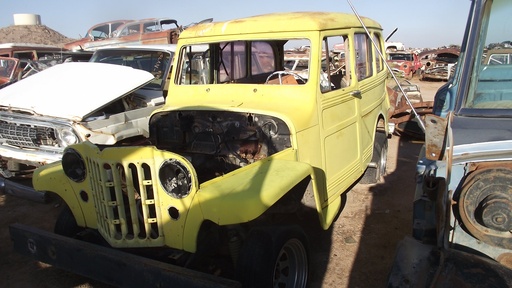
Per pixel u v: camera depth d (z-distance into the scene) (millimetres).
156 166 2617
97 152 2758
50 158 4848
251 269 2566
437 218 2262
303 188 3164
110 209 2799
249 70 4699
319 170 3539
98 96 5094
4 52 13273
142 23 13938
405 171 6188
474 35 2508
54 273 3627
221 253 2975
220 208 2467
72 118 4723
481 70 2508
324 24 3654
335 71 4730
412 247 2225
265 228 2709
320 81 3570
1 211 5000
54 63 10453
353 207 4828
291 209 2977
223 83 4121
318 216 3197
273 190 2557
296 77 3852
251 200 2434
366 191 5340
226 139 3479
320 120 3551
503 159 2105
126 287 2615
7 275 3600
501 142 2141
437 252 2141
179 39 4188
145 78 5621
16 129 5090
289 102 3531
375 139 5523
